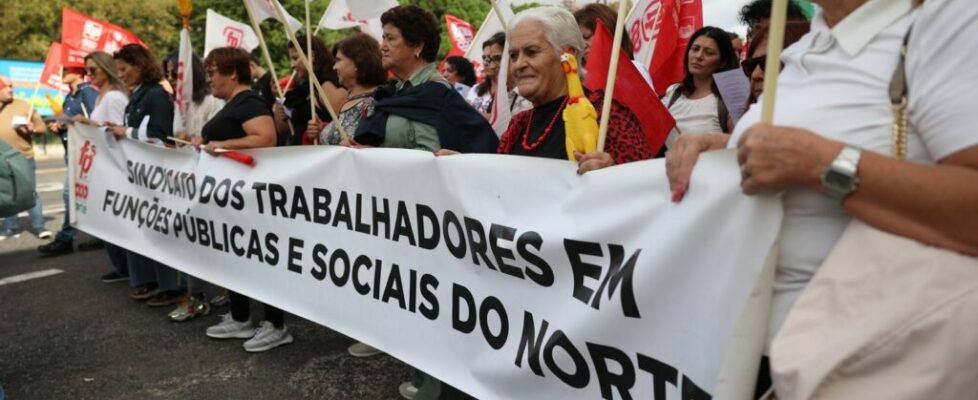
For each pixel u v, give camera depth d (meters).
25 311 4.03
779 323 1.12
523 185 1.72
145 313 3.96
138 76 4.13
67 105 6.86
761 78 2.66
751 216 1.14
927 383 0.86
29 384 2.99
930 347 0.86
